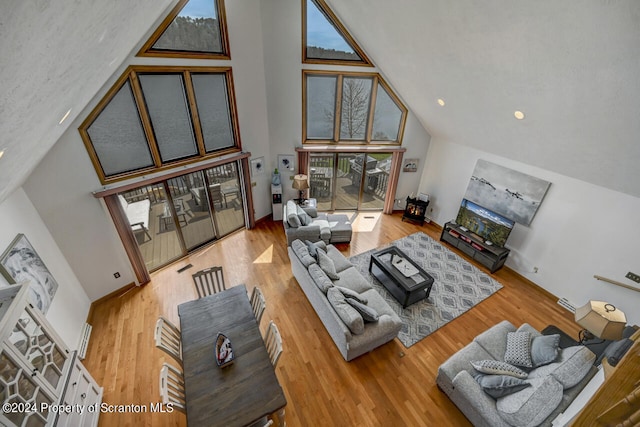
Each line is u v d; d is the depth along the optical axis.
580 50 2.63
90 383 3.22
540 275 5.34
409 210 7.36
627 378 1.10
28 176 3.53
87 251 4.42
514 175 5.41
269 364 2.86
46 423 2.32
